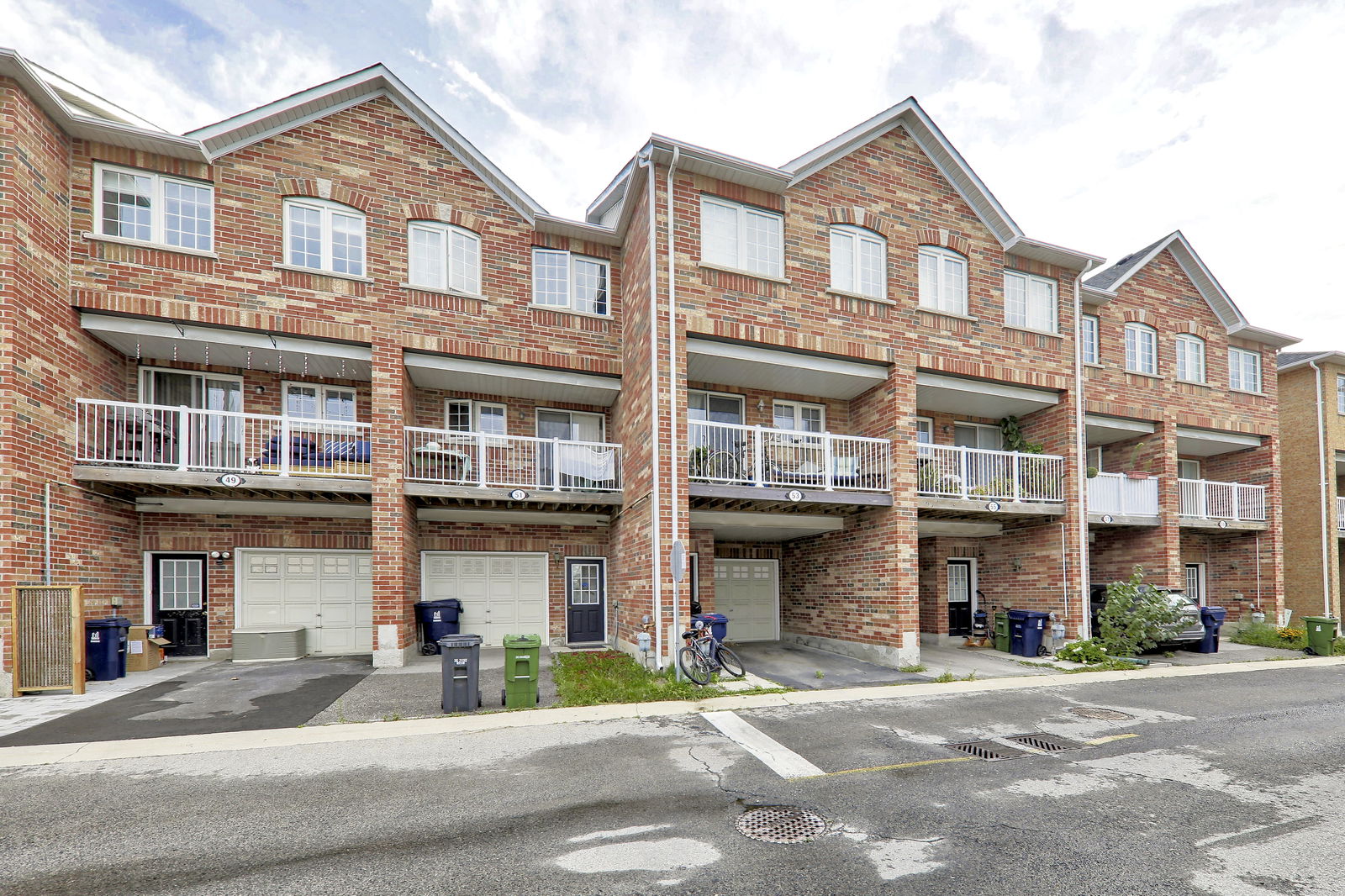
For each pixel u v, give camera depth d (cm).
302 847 459
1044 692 1000
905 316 1292
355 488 1122
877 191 1300
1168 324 1700
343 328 1145
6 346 877
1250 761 664
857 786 584
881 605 1232
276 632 1199
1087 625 1372
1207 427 1709
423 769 618
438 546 1354
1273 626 1702
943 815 520
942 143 1329
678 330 1120
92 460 1016
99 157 1034
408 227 1219
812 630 1464
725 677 1060
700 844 468
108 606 1082
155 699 880
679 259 1137
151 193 1070
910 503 1230
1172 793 570
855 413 1430
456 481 1195
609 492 1282
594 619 1451
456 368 1229
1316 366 1856
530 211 1286
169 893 399
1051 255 1411
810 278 1228
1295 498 1889
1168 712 873
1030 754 681
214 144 1093
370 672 1063
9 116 889
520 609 1410
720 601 1560
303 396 1273
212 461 1187
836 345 1232
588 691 924
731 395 1373
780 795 560
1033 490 1423
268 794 555
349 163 1187
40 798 544
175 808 525
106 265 1025
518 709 842
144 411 1061
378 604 1113
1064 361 1432
